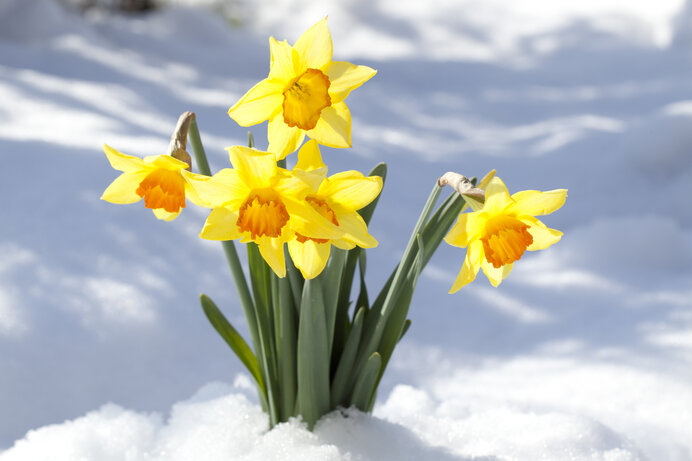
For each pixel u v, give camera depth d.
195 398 1.47
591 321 2.01
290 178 1.13
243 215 1.13
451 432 1.39
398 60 6.32
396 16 9.01
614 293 2.17
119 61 5.52
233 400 1.39
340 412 1.32
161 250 2.22
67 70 4.88
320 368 1.29
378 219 2.69
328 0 9.38
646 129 3.41
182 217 2.48
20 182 2.57
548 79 5.60
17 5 5.98
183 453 1.33
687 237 2.55
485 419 1.43
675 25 7.04
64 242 2.17
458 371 1.77
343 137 1.15
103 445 1.36
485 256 1.13
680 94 4.55
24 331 1.65
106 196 1.16
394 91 5.27
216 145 3.28
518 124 4.39
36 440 1.37
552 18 8.45
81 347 1.64
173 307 1.89
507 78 5.70
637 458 1.35
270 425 1.34
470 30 8.58
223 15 9.20
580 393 1.59
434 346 1.90
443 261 2.49
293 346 1.30
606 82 5.31
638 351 1.77
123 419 1.41
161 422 1.42
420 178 3.29
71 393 1.50
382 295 1.32
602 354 1.78
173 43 6.57
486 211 1.13
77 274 1.97
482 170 3.41
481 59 6.70
